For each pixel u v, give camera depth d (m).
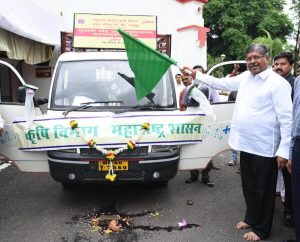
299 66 4.66
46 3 13.56
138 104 5.01
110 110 4.92
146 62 4.14
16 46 8.89
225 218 4.69
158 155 4.57
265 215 4.08
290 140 3.74
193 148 4.86
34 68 11.52
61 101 5.04
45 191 5.64
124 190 5.66
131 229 4.35
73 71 5.30
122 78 5.23
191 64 14.30
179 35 14.23
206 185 5.98
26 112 4.51
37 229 4.34
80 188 5.73
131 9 13.91
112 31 6.24
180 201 5.26
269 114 3.88
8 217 4.69
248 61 3.89
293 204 3.69
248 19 29.06
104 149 4.45
